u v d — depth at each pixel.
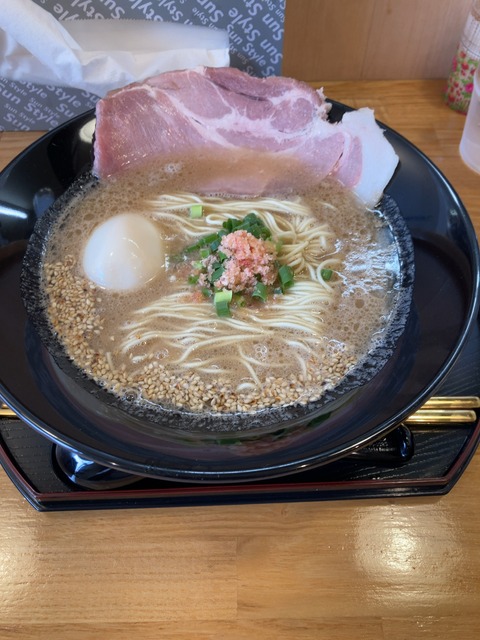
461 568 0.22
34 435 0.23
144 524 0.23
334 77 0.39
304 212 0.30
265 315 0.27
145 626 0.20
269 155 0.31
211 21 0.31
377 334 0.25
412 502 0.23
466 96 0.36
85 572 0.22
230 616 0.21
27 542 0.22
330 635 0.20
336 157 0.30
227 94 0.30
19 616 0.21
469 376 0.25
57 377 0.23
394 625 0.21
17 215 0.27
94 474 0.22
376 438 0.19
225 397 0.24
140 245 0.28
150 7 0.30
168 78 0.30
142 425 0.22
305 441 0.20
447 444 0.23
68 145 0.29
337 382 0.24
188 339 0.26
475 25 0.33
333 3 0.34
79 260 0.28
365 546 0.22
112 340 0.26
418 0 0.34
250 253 0.26
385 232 0.28
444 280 0.24
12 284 0.25
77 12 0.30
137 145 0.31
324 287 0.28
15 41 0.29
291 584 0.21
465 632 0.20
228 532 0.22
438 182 0.27
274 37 0.32
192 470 0.18
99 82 0.31
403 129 0.36
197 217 0.30
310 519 0.23
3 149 0.35
